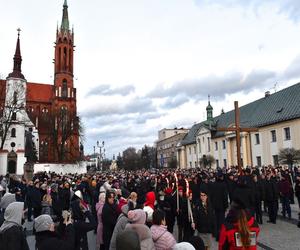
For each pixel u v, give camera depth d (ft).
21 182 60.34
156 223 18.58
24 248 15.69
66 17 285.02
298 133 130.72
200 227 26.66
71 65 279.28
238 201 16.40
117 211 25.79
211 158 195.31
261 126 154.71
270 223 44.24
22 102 202.08
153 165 410.72
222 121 221.05
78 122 219.41
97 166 353.10
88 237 40.45
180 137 346.95
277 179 49.67
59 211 35.42
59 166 197.77
